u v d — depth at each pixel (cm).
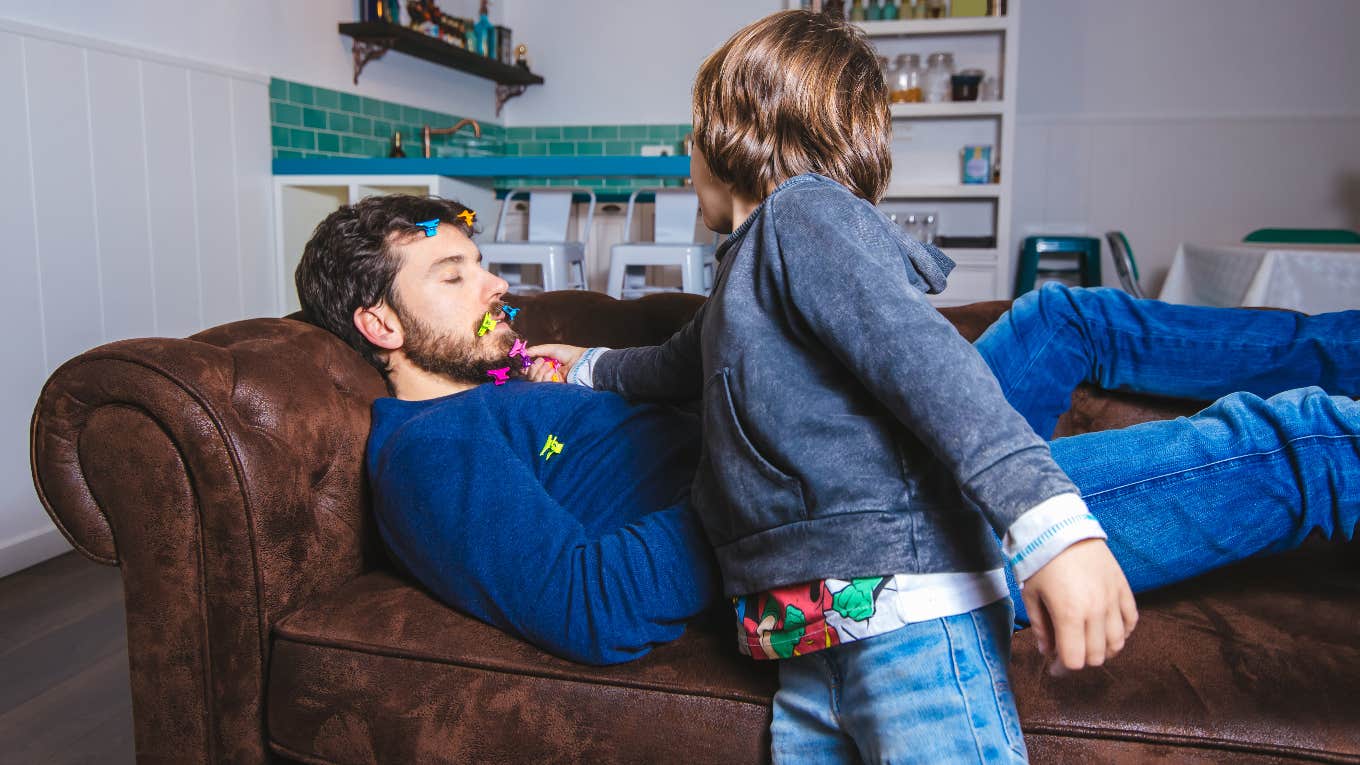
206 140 307
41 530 246
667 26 489
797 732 82
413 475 99
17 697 168
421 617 99
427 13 411
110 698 167
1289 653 87
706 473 89
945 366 68
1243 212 510
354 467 111
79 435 98
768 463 78
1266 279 262
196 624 98
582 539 94
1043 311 140
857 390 79
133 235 279
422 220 123
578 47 502
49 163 251
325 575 106
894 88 481
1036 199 527
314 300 124
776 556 78
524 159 336
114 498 98
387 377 127
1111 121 514
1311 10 488
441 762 92
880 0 480
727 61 90
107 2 268
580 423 111
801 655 83
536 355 133
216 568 97
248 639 98
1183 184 513
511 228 492
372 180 338
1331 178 498
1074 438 97
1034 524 64
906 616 74
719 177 93
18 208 243
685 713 87
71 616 204
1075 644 64
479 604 95
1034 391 135
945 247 478
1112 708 81
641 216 459
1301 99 496
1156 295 523
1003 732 74
